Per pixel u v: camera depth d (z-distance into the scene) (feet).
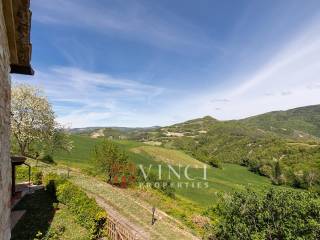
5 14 19.01
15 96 129.18
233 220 63.87
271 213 58.13
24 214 72.74
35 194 91.15
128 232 62.64
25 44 22.71
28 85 133.49
